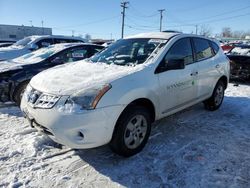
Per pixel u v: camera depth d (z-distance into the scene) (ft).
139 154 12.71
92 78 12.00
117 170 11.41
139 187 10.34
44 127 11.58
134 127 12.23
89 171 11.32
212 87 18.49
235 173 11.27
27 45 34.32
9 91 18.70
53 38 36.11
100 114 10.78
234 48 36.40
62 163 11.87
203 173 11.23
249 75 30.71
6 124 16.21
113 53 15.65
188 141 14.24
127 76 12.11
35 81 13.17
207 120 17.62
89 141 10.78
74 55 22.71
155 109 13.35
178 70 14.71
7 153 12.48
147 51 14.51
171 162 12.07
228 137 14.89
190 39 16.56
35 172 11.11
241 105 21.58
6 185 10.18
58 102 11.03
